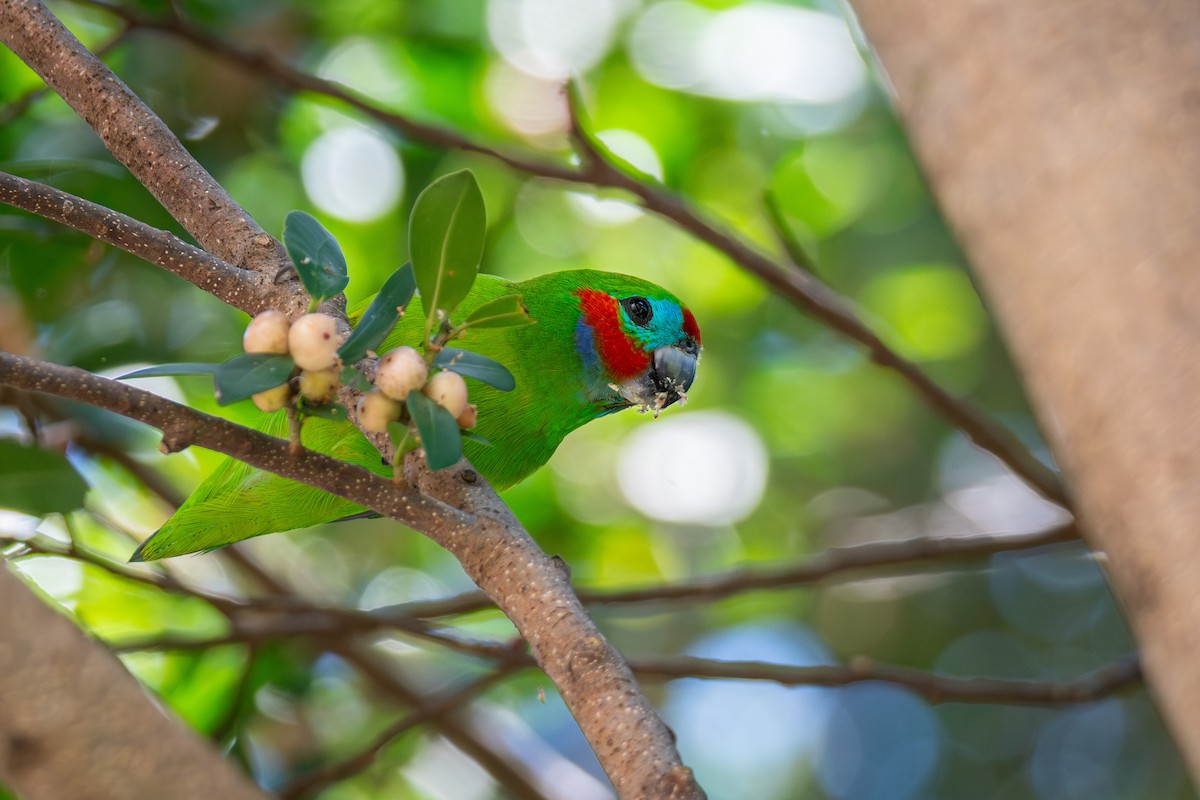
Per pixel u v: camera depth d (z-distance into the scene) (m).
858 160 10.90
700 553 11.59
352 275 8.95
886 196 11.27
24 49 4.62
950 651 12.75
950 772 13.05
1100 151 1.75
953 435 12.38
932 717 13.32
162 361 7.97
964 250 2.04
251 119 8.67
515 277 10.01
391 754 8.49
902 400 12.20
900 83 2.06
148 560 6.50
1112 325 1.69
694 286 10.82
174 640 6.75
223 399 2.98
